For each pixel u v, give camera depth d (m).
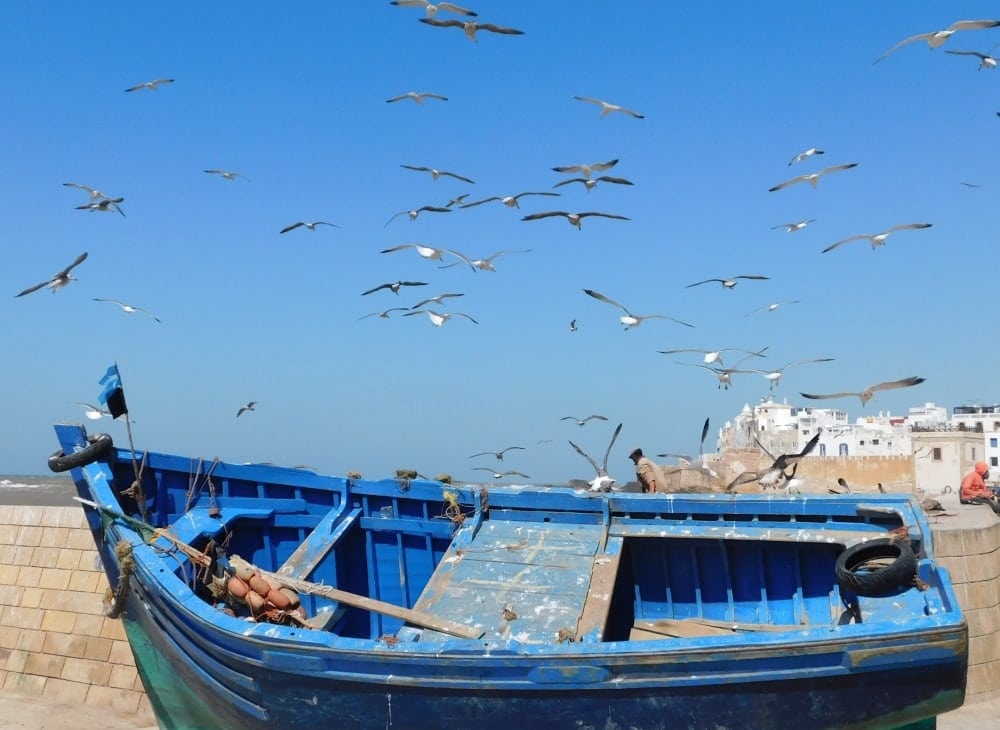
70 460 14.48
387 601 14.69
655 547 13.72
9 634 16.80
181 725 14.41
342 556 14.62
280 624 12.23
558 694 10.19
